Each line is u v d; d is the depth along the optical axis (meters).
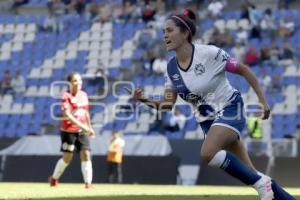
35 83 70.38
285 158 53.41
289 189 46.91
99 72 67.38
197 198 26.17
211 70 17.81
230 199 25.84
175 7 74.31
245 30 70.38
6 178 57.25
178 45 17.91
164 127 61.53
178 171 54.88
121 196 27.38
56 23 76.00
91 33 74.31
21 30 76.44
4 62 73.50
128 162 55.53
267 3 74.00
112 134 55.53
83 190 35.50
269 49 68.00
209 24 71.56
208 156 17.00
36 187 40.53
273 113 63.06
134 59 70.19
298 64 66.75
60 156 56.22
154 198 25.84
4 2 79.62
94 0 77.00
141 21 73.94
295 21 71.25
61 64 72.38
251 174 16.84
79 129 37.19
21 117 67.31
